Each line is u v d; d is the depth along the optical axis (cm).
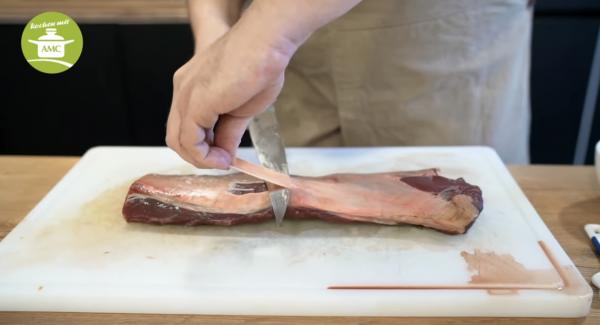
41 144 174
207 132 77
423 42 113
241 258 77
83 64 158
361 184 89
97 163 104
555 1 155
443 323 70
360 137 127
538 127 174
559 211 92
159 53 158
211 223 83
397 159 105
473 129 125
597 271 78
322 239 81
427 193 86
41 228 84
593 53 159
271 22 62
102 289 71
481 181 97
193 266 76
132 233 83
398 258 77
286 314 71
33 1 155
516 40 118
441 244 80
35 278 74
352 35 114
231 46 65
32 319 71
